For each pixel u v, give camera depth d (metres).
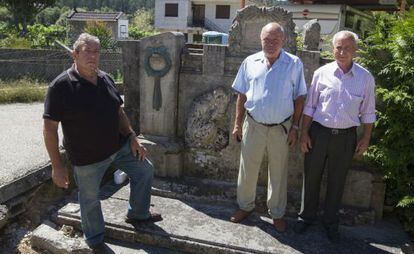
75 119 3.11
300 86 3.45
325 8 11.50
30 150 4.85
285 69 3.40
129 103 4.74
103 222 3.59
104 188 4.52
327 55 4.88
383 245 3.65
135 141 3.59
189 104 4.55
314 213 3.76
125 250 3.61
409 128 3.84
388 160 3.87
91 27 17.14
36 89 9.45
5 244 3.71
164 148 4.49
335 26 11.41
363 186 4.11
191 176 4.65
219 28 34.72
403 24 3.97
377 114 3.97
